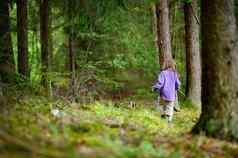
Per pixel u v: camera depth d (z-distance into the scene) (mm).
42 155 5016
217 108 8375
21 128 6402
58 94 14211
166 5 17281
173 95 12805
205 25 8648
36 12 19375
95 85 17906
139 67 22812
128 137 7188
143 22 22266
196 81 18469
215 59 8453
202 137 8070
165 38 17188
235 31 8539
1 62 12703
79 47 19766
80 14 16672
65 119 8094
